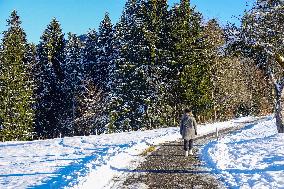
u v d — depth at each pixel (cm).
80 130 6103
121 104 5238
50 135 6216
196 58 4994
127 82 5228
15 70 5362
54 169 1513
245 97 5856
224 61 4809
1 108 5178
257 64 2578
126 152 1794
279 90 2428
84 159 1752
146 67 5150
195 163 1520
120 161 1562
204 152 1847
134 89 5169
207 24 5150
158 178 1220
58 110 6288
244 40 2373
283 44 2347
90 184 1105
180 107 5091
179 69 5069
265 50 2358
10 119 5209
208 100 4934
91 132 6022
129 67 5191
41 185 1188
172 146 2183
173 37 5119
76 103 6319
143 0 5312
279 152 1557
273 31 2338
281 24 2330
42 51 6638
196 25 5175
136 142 2283
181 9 5153
